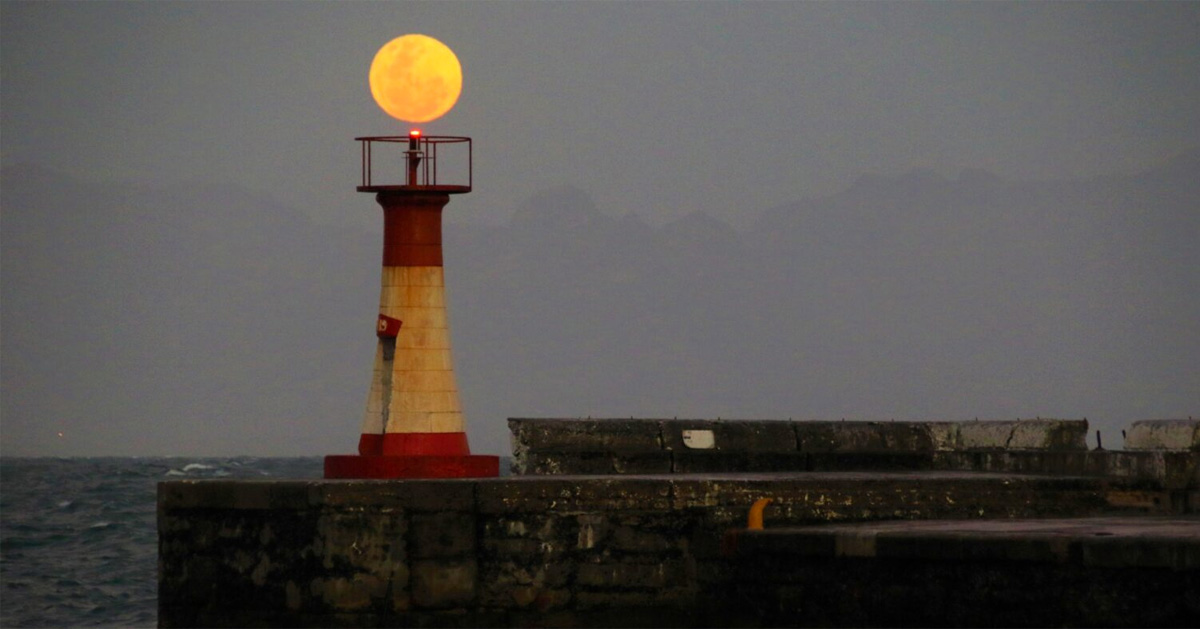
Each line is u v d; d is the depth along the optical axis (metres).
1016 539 48.28
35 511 171.12
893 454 77.81
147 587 102.25
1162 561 45.47
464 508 55.81
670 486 58.22
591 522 57.31
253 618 56.06
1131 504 66.44
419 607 54.94
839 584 52.97
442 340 62.59
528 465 69.44
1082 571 46.97
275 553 55.69
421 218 62.41
